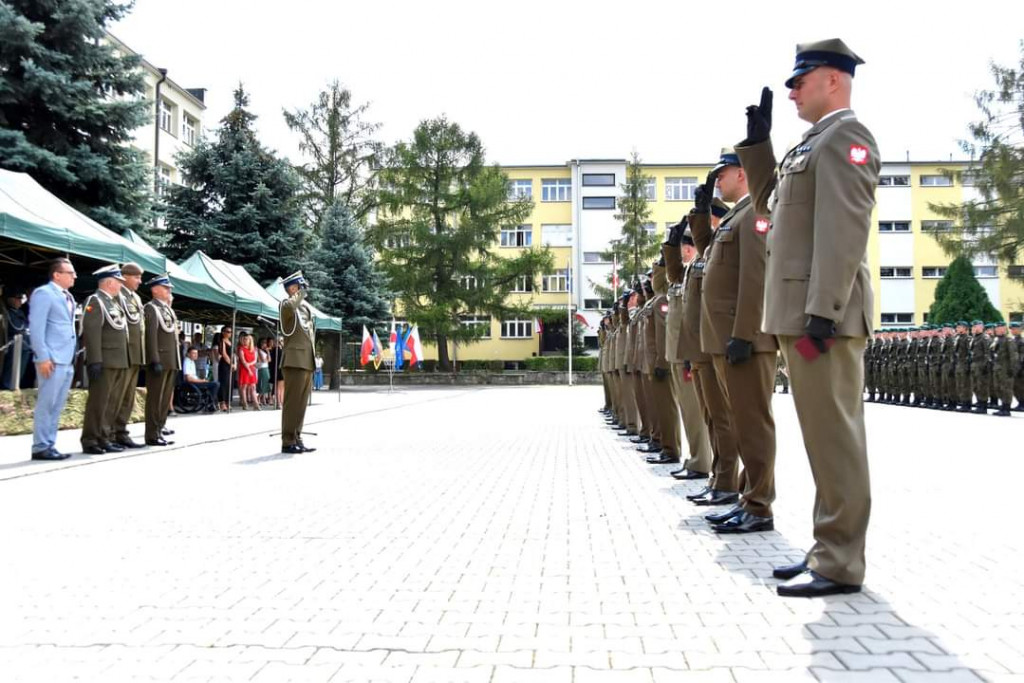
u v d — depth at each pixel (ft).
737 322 16.74
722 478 20.10
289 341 32.17
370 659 9.57
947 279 136.36
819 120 13.03
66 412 43.98
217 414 60.08
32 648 10.06
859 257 11.96
